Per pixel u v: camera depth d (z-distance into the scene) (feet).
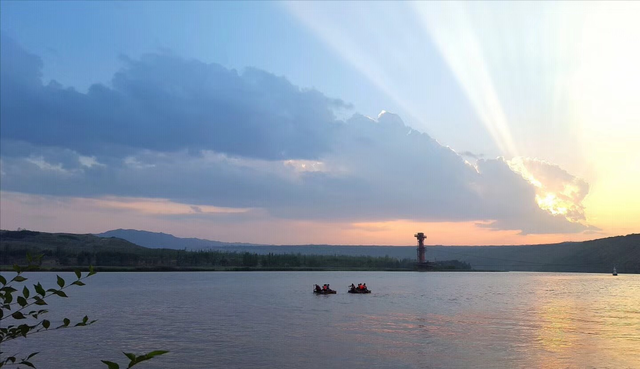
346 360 133.39
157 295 400.47
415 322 216.13
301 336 174.91
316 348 150.41
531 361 131.54
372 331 187.62
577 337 171.42
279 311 267.39
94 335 176.14
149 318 232.53
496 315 247.91
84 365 127.75
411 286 591.37
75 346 153.48
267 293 428.15
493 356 138.31
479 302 335.88
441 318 232.12
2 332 26.09
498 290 504.43
